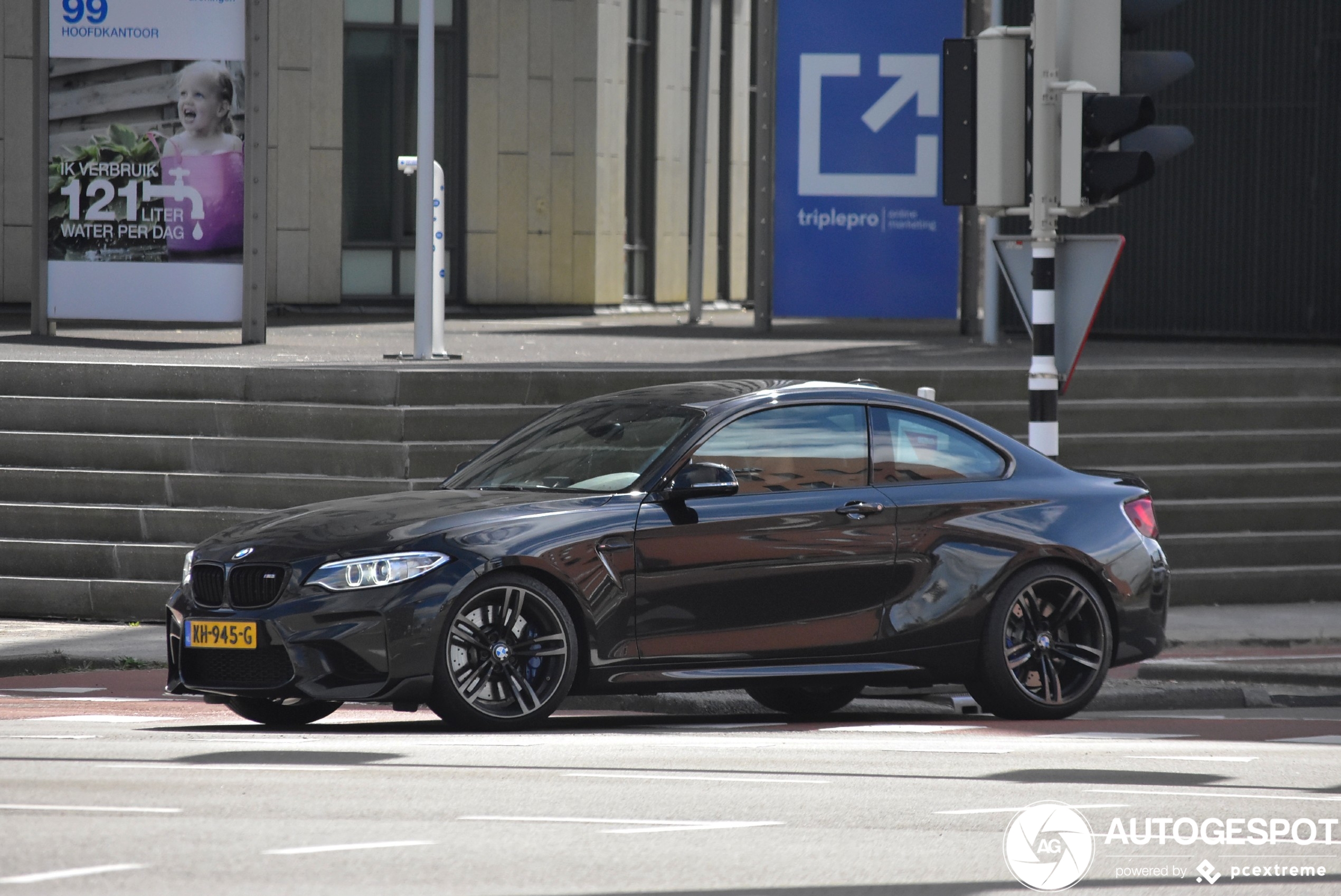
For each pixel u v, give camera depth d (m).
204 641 24.45
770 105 67.88
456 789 20.22
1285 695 32.06
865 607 26.56
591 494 25.66
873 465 27.14
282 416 40.50
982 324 71.00
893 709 30.20
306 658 23.83
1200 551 41.50
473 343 61.03
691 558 25.50
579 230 93.00
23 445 41.03
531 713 24.75
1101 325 67.94
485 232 90.50
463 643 24.36
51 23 53.56
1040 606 27.84
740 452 26.38
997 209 31.58
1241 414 44.88
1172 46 66.44
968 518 27.33
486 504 25.23
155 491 39.84
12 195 80.12
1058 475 28.52
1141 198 67.31
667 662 25.42
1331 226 65.44
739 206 117.94
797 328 77.38
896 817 19.22
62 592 38.72
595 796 19.97
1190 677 33.44
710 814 19.14
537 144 91.38
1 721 27.06
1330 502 42.97
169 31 53.38
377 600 23.86
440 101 90.00
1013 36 31.16
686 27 107.75
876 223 67.69
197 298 54.50
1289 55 65.56
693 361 49.75
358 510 25.55
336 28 86.56
